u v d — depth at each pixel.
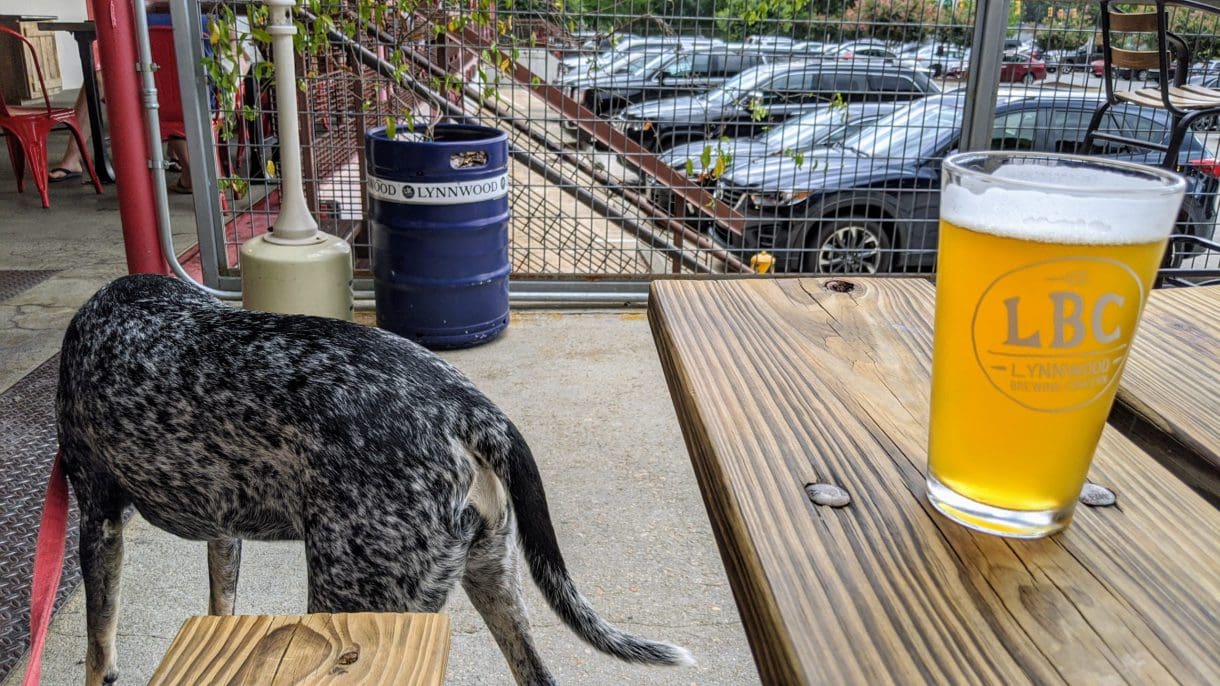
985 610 0.61
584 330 4.57
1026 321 0.61
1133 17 3.58
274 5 3.52
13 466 3.07
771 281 1.34
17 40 9.87
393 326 4.23
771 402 0.92
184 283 1.99
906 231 5.23
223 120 4.84
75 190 7.62
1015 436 0.65
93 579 1.88
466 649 2.26
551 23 4.58
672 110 5.06
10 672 2.14
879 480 0.77
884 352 1.07
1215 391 0.99
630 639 1.55
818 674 0.55
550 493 2.99
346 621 0.79
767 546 0.67
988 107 4.63
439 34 4.65
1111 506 0.74
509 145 4.73
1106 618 0.61
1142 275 0.59
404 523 1.53
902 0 4.73
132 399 1.67
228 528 1.71
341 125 5.23
